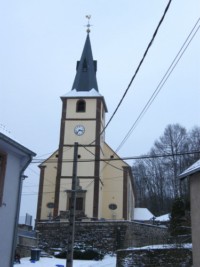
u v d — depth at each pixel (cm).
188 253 2192
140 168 7512
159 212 6988
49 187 4784
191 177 1614
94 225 4006
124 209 4794
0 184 1345
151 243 3027
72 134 4734
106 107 5206
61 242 4031
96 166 4575
